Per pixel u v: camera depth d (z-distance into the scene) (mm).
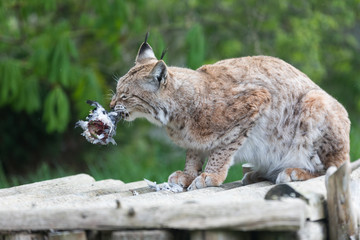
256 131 11453
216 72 11688
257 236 7723
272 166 11609
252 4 24328
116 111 11500
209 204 7504
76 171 25469
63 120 20000
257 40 24344
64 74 19797
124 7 20953
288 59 23859
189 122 11445
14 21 24766
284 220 7191
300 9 25219
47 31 21344
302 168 11172
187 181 11703
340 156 11055
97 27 21797
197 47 20219
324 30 26250
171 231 7773
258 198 9016
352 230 8352
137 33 22656
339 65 26938
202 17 25219
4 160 25359
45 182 12898
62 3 24688
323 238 8281
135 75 11492
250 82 11430
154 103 11438
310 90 11500
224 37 25047
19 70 20828
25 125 25219
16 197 10523
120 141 25438
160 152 24812
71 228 8039
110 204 8938
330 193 8305
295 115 11266
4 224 8328
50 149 25531
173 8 24828
